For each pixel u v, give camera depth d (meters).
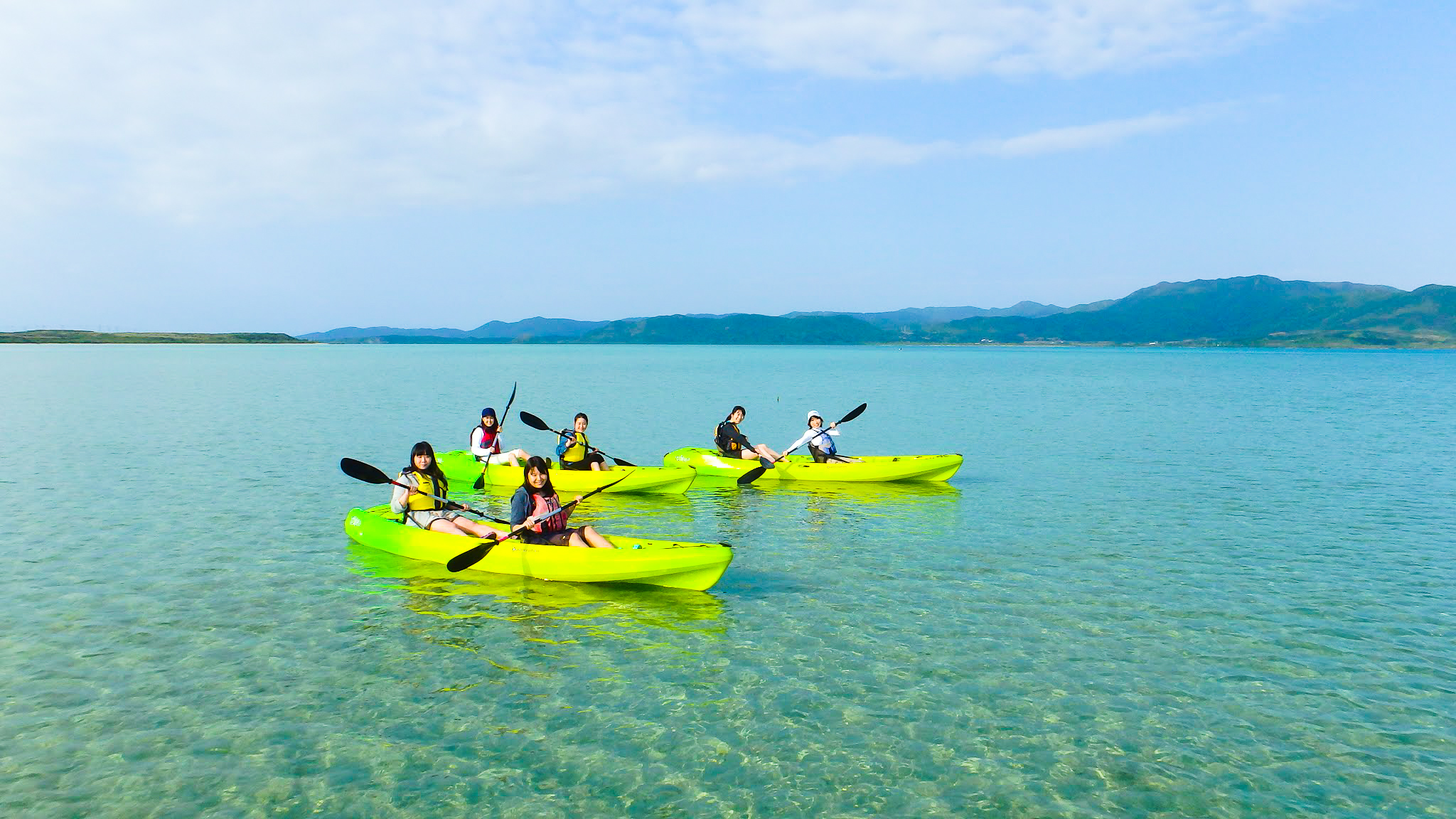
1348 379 65.31
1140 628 8.16
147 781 5.35
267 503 13.59
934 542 11.46
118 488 14.83
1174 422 29.14
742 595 9.05
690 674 6.99
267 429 24.83
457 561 9.17
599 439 24.03
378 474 10.33
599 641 7.66
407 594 8.91
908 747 5.87
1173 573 10.02
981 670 7.14
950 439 24.16
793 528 12.38
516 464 15.72
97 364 76.94
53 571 9.66
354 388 45.41
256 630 7.87
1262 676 7.05
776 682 6.85
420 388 46.31
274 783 5.35
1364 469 18.23
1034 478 16.98
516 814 5.06
